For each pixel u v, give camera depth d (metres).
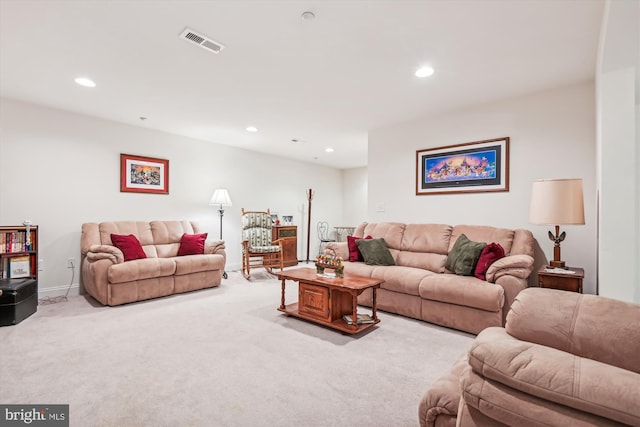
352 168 8.12
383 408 1.65
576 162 3.01
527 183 3.27
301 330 2.74
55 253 3.77
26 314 2.98
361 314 3.05
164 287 3.75
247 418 1.56
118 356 2.20
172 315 3.11
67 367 2.04
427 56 2.51
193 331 2.69
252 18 2.03
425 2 1.86
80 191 3.96
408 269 3.28
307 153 6.34
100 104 3.62
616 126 2.15
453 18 2.02
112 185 4.23
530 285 3.13
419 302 3.01
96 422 1.51
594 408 0.72
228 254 5.65
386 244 3.92
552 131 3.13
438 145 3.93
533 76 2.85
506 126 3.40
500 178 3.43
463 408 0.97
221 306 3.43
